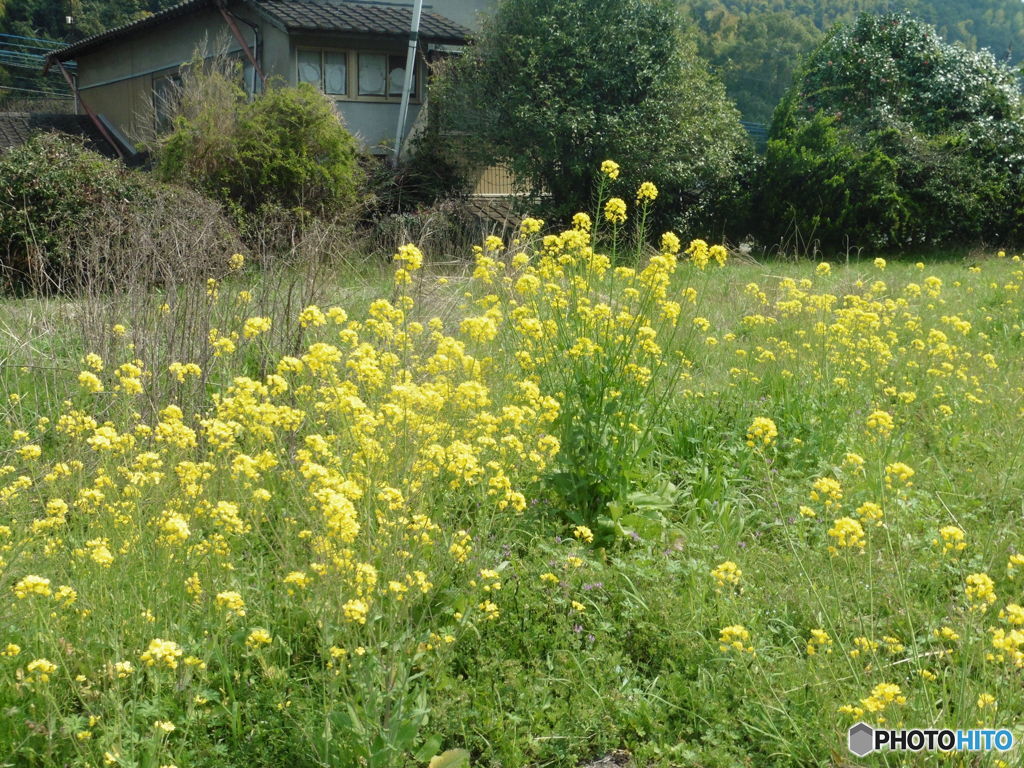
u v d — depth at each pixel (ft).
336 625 10.00
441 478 13.44
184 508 11.84
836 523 11.08
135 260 20.22
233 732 9.67
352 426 12.20
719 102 57.82
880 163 59.62
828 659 10.59
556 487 14.73
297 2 59.62
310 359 13.21
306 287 21.11
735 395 19.86
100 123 74.74
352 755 9.14
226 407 13.96
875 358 21.97
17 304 27.09
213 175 43.83
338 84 58.18
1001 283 39.42
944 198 60.34
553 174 55.06
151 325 18.86
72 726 8.88
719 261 18.07
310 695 10.03
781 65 128.57
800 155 59.88
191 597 10.94
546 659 11.27
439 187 55.88
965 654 9.65
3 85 120.88
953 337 27.66
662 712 10.52
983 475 16.56
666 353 17.46
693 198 61.87
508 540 13.32
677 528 14.75
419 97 60.80
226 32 61.11
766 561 13.50
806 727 10.03
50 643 9.50
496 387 16.40
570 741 10.00
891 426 15.61
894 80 69.10
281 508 12.68
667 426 17.81
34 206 33.65
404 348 15.39
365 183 50.72
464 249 43.39
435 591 11.31
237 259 22.06
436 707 10.04
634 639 11.84
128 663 9.04
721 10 131.95
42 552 11.38
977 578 10.11
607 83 53.42
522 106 51.90
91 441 11.73
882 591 12.40
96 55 77.20
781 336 25.31
